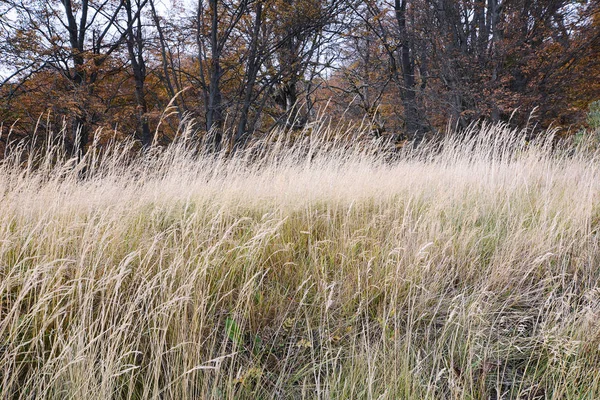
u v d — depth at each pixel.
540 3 12.32
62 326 1.97
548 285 2.60
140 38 14.35
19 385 1.73
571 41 12.45
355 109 15.58
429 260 2.60
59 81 11.35
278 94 15.89
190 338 1.84
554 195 3.99
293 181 4.07
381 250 2.81
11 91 10.72
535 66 12.18
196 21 13.56
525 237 3.14
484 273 2.81
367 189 4.02
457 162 5.27
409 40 14.37
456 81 12.68
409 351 2.05
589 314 2.05
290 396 1.86
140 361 1.92
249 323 2.21
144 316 2.04
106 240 2.43
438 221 3.12
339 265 2.78
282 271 2.75
